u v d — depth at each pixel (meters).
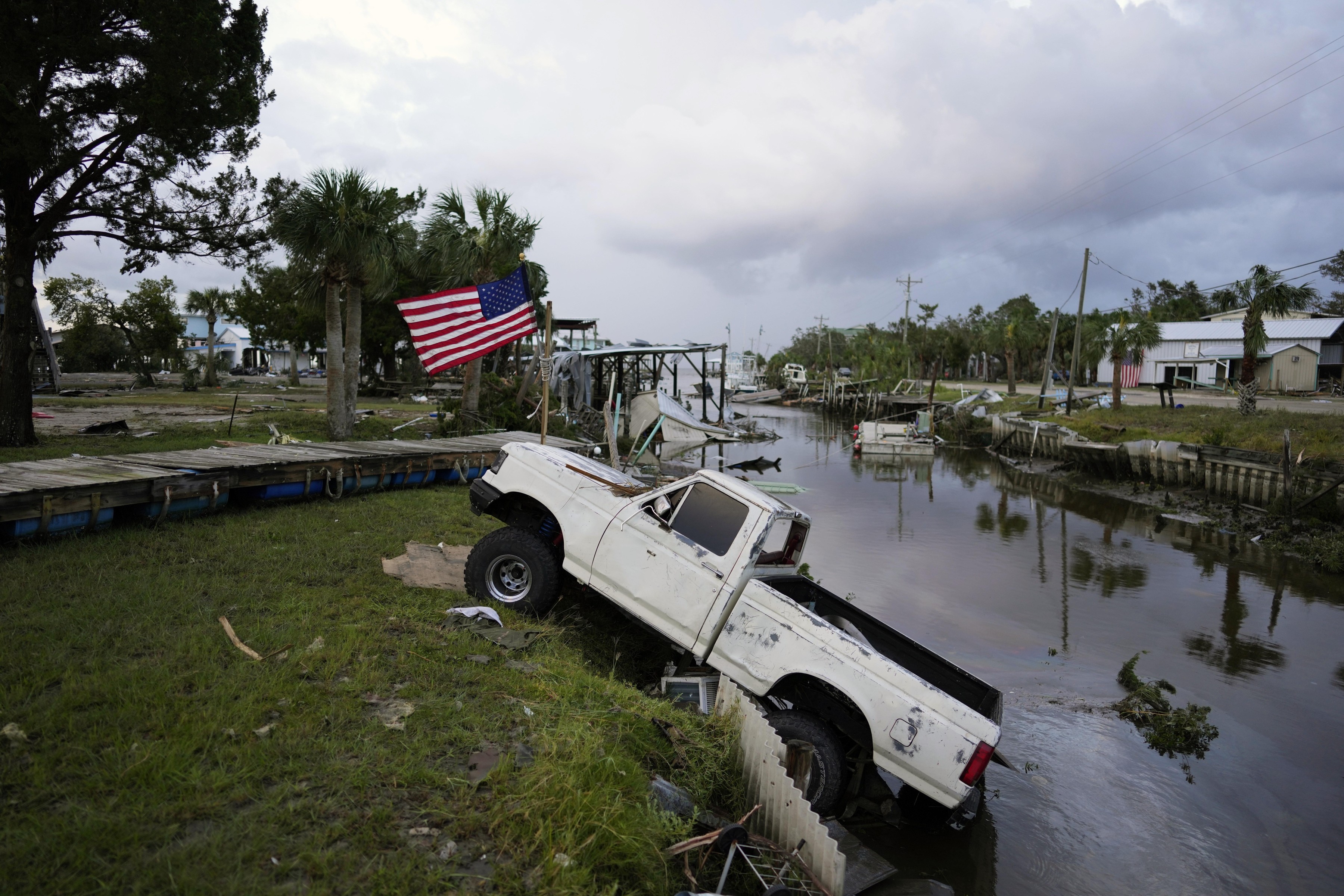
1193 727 8.30
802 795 4.69
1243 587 14.97
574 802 3.90
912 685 5.52
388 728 4.51
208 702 4.50
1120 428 31.03
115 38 15.97
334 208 20.12
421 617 6.56
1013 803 6.86
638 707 5.64
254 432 22.50
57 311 61.72
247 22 18.75
